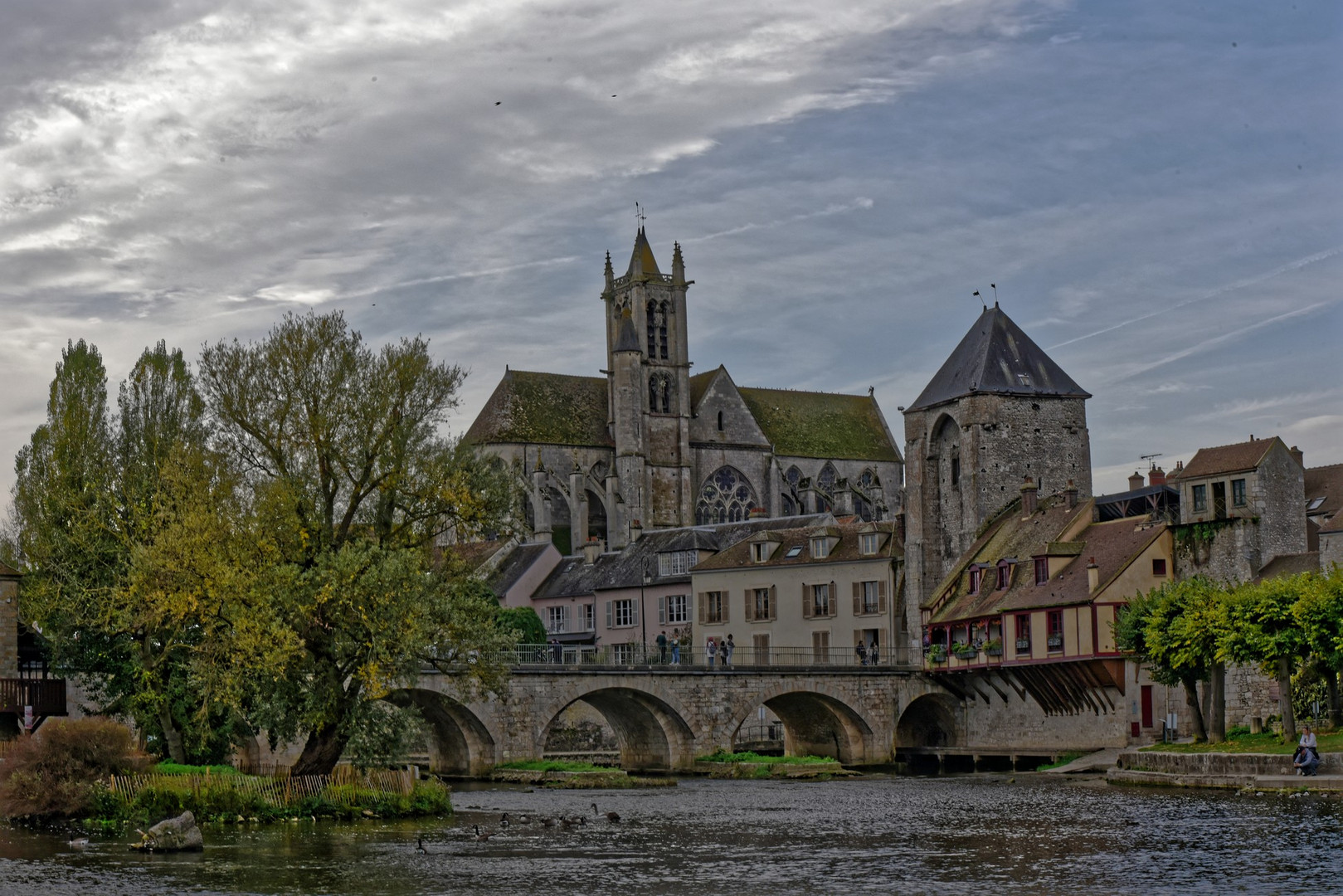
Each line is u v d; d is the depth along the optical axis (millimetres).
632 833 54406
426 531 60156
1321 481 99938
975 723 100625
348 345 60031
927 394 112938
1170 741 83062
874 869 44562
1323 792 60125
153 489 70812
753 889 41344
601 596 127000
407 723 58750
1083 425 111938
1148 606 80125
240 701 61875
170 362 75562
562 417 155875
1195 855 45625
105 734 56875
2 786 55344
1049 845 49031
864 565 110562
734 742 104375
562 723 109375
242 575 56531
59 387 74562
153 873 43812
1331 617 66438
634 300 158250
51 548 71812
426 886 41875
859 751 98812
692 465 158625
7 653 73812
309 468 58938
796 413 171000
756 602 115375
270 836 52688
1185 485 90188
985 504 107750
